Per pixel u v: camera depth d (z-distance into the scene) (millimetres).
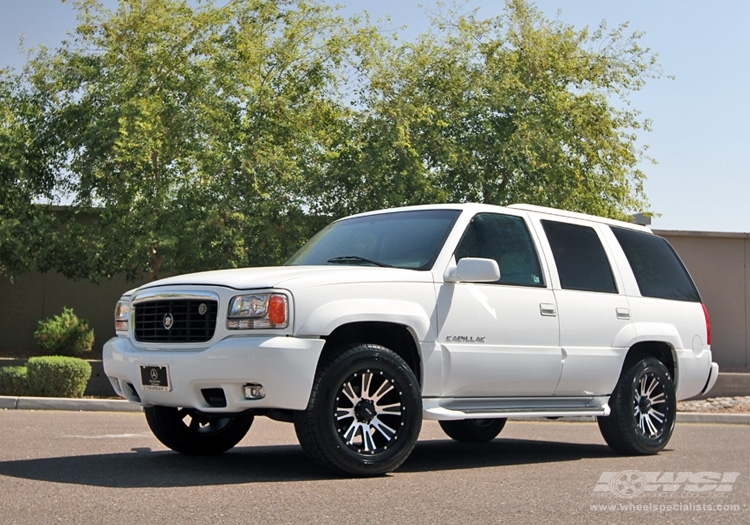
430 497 5754
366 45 22328
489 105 22438
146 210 19672
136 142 19406
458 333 7047
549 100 22797
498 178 22469
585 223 8578
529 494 5984
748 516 5387
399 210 7934
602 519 5195
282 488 5934
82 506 5215
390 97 22422
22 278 24672
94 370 16250
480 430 9656
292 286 6316
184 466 6996
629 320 8438
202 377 6242
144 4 21156
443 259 7133
